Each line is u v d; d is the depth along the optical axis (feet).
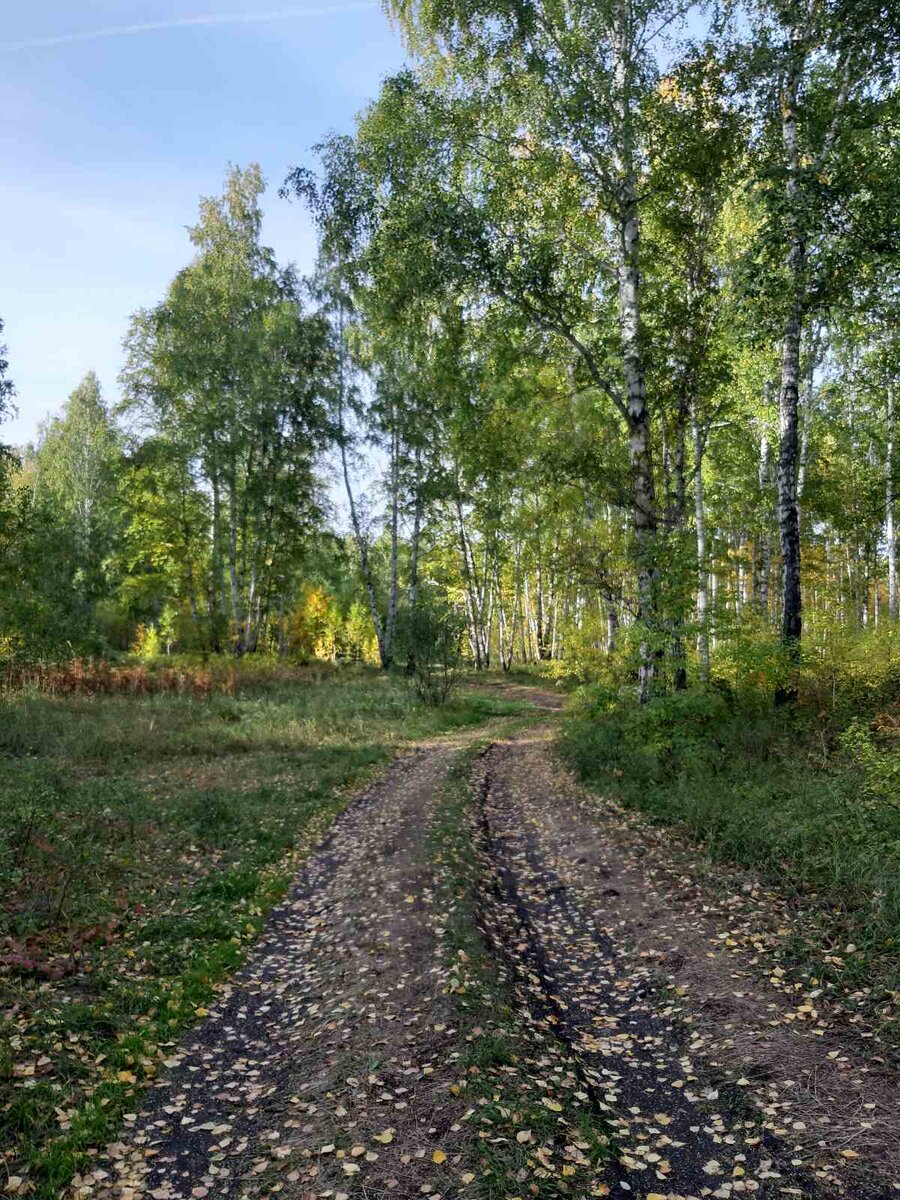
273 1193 12.21
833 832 24.85
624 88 37.04
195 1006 18.71
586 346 47.62
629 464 47.34
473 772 47.50
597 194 42.04
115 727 51.26
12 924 20.57
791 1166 12.55
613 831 31.45
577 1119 13.94
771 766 33.09
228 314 96.27
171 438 93.45
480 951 20.65
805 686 39.75
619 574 55.42
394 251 41.63
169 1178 12.62
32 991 17.84
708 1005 17.71
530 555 65.05
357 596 156.35
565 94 38.04
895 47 33.40
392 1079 15.10
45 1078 14.71
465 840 31.50
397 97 41.32
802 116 38.32
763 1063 15.31
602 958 21.18
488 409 52.49
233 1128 14.05
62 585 85.25
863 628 63.00
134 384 93.97
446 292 43.11
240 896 26.17
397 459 99.14
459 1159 12.75
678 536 39.88
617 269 43.60
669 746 37.91
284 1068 16.15
